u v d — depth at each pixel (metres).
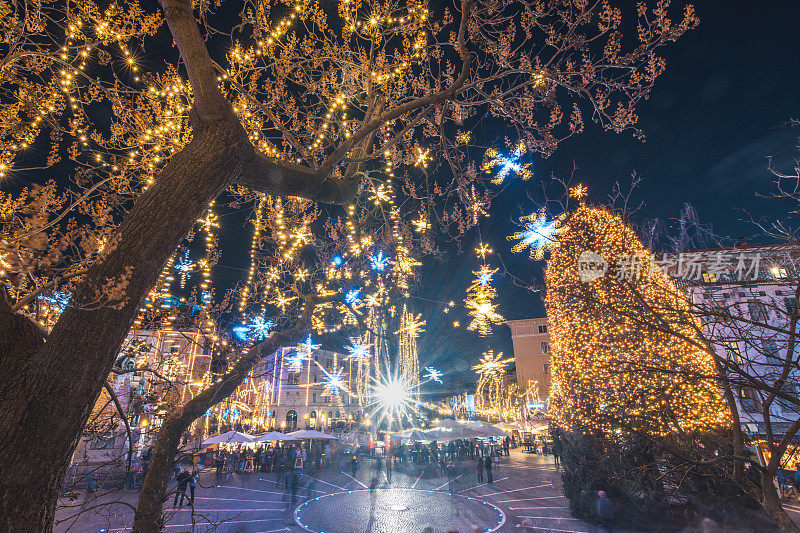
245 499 16.34
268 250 9.34
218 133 2.29
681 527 8.87
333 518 13.46
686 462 4.29
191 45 2.51
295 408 55.16
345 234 7.62
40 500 1.56
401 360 46.12
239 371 4.21
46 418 1.60
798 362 3.12
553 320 11.41
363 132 3.30
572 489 11.74
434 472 25.31
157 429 4.85
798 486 9.52
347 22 5.75
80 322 1.73
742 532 8.17
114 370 4.36
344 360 62.53
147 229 1.93
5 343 1.74
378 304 8.26
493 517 13.27
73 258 2.06
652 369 3.87
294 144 4.05
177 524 11.95
